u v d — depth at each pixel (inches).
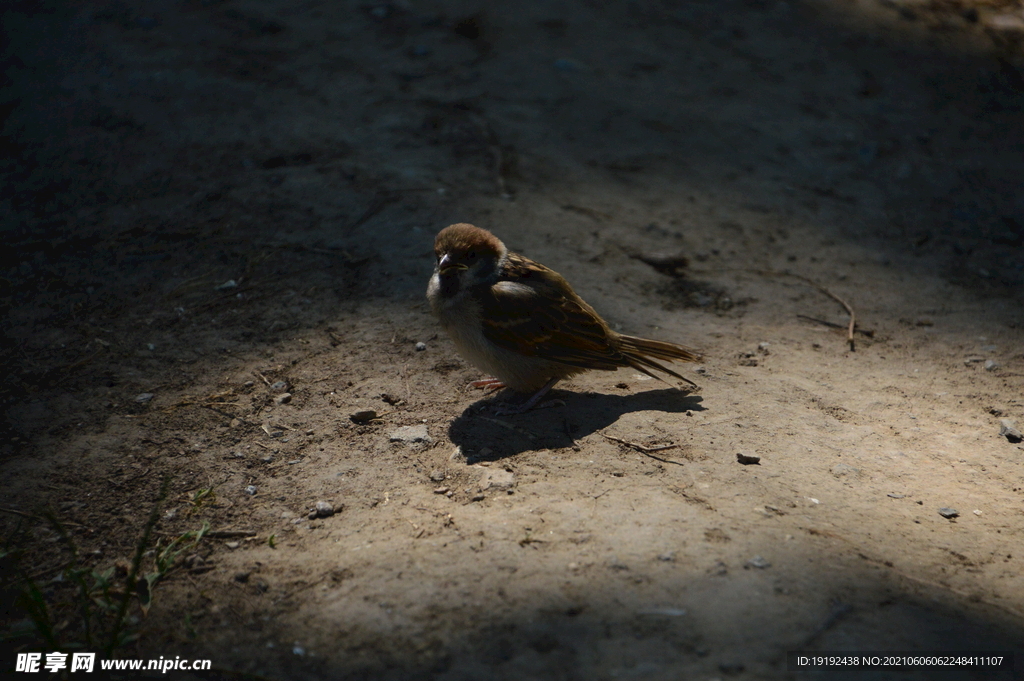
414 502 200.2
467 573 171.6
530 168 382.0
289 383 254.5
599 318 240.2
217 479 217.2
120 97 424.2
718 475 206.2
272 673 154.3
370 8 510.6
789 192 391.9
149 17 490.6
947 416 249.8
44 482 216.7
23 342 276.5
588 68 468.8
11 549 195.5
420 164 376.2
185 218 343.3
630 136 417.1
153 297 298.5
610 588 164.9
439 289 233.3
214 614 171.9
